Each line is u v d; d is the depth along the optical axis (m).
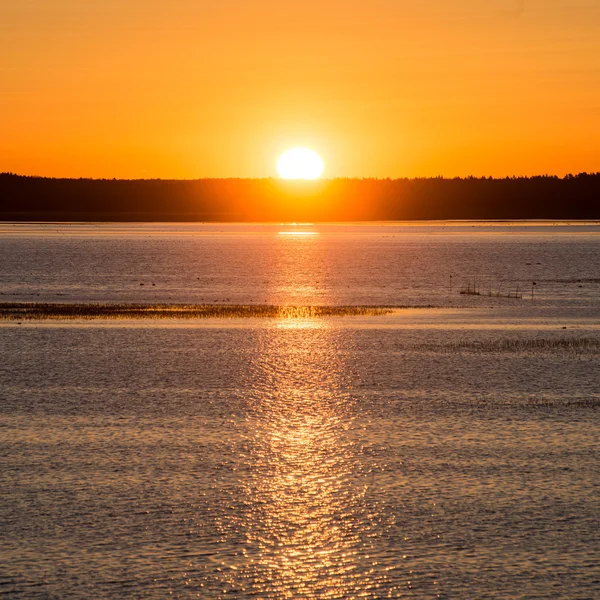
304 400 96.38
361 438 80.94
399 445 78.62
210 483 68.38
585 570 53.34
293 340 136.75
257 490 66.94
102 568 53.59
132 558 54.97
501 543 57.22
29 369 113.12
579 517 61.28
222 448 77.69
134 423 86.06
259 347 130.25
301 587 51.47
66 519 60.84
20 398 96.62
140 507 63.19
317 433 82.75
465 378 107.44
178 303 190.25
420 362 118.00
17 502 63.81
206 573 53.12
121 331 145.88
